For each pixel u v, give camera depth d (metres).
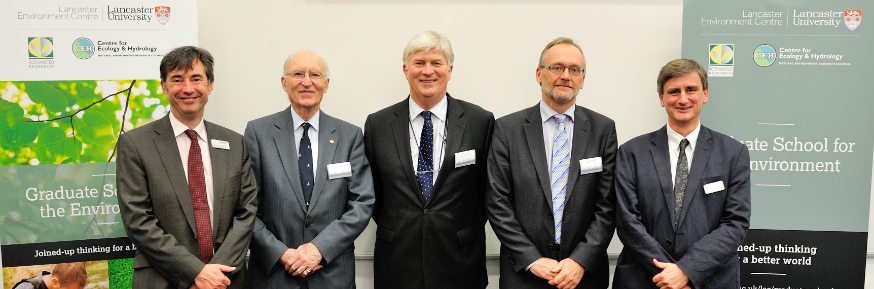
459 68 3.38
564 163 2.77
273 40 3.35
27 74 2.96
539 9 3.36
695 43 3.11
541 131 2.80
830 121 3.08
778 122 3.11
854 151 3.08
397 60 3.38
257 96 3.37
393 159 2.84
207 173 2.59
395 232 2.84
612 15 3.37
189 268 2.41
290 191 2.72
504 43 3.38
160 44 3.06
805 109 3.09
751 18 3.08
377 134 2.92
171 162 2.51
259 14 3.33
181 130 2.58
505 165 2.77
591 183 2.73
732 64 3.11
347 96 3.39
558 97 2.71
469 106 2.95
